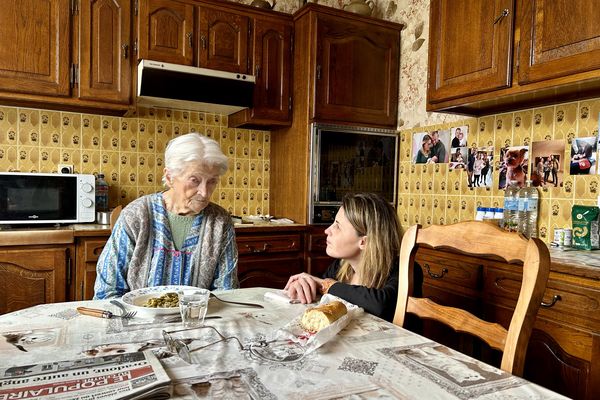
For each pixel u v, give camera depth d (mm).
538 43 1752
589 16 1573
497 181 2344
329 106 2809
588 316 1416
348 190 2881
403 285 1071
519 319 799
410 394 616
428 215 2791
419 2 2857
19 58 2258
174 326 905
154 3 2516
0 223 2258
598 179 1896
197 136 1387
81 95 2396
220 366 699
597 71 1568
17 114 2553
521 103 2109
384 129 2992
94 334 845
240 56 2764
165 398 586
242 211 3199
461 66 2096
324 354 761
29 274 2176
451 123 2623
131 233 1347
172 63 2564
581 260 1543
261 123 2889
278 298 1136
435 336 2117
